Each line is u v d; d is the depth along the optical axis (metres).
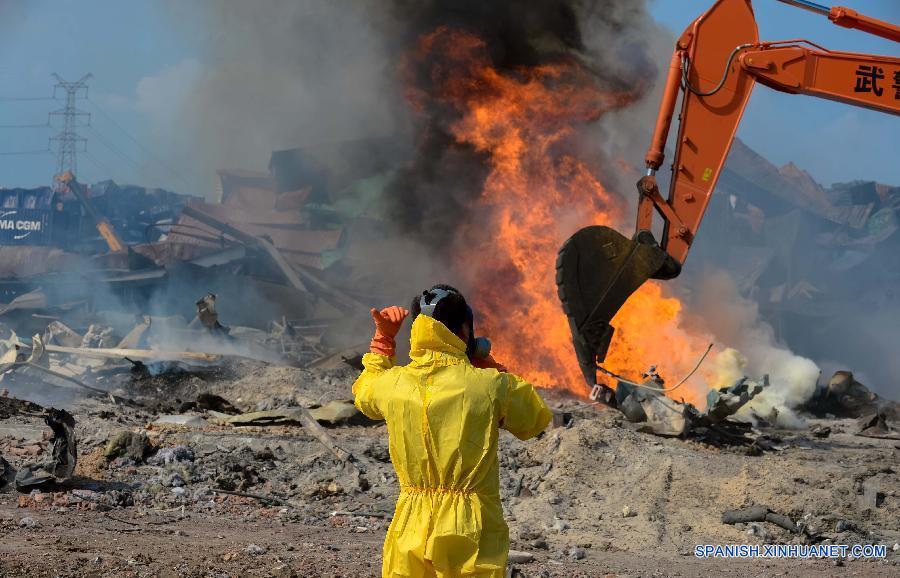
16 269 51.56
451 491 3.55
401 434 3.59
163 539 7.48
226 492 10.23
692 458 12.41
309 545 7.84
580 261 13.65
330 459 11.70
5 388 15.37
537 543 9.23
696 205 14.05
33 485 9.09
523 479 11.75
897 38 13.15
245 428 12.96
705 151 14.03
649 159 14.00
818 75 13.84
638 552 9.42
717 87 13.86
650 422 13.83
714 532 10.36
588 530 10.21
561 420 13.56
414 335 3.66
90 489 9.51
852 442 15.43
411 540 3.54
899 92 13.80
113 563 6.12
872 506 11.18
